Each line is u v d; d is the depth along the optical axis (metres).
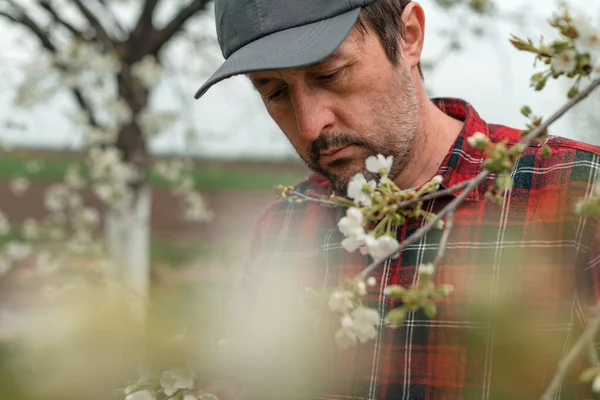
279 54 1.27
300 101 1.32
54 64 4.46
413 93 1.40
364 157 1.36
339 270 1.53
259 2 1.36
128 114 4.54
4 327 0.52
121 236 4.64
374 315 0.90
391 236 1.02
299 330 0.74
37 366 0.49
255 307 0.81
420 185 1.48
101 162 4.54
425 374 1.31
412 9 1.45
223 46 1.47
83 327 0.50
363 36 1.31
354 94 1.31
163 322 0.58
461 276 1.33
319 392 0.78
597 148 1.39
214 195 7.52
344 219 1.01
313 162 1.40
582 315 1.26
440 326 1.31
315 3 1.33
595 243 1.28
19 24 4.27
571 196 1.32
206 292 0.65
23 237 5.17
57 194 5.40
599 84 0.86
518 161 1.41
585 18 0.85
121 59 4.29
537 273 1.29
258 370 0.68
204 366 0.64
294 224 1.70
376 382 1.35
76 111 4.62
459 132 1.53
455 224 1.38
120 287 0.64
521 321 0.55
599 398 0.94
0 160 6.72
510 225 1.35
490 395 0.54
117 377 0.51
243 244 1.06
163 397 0.85
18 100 4.61
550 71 0.89
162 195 10.06
